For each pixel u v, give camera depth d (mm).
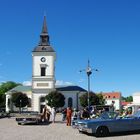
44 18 100812
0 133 26453
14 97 96938
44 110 42125
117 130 24625
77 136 24266
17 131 28375
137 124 25250
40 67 96500
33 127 33250
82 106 90625
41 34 98562
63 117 45125
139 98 87562
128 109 40312
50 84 95875
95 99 89250
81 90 108750
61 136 24219
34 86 96250
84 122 24859
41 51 96500
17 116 37906
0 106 121938
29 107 103250
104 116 26297
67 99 106062
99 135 24078
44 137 23469
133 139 22125
